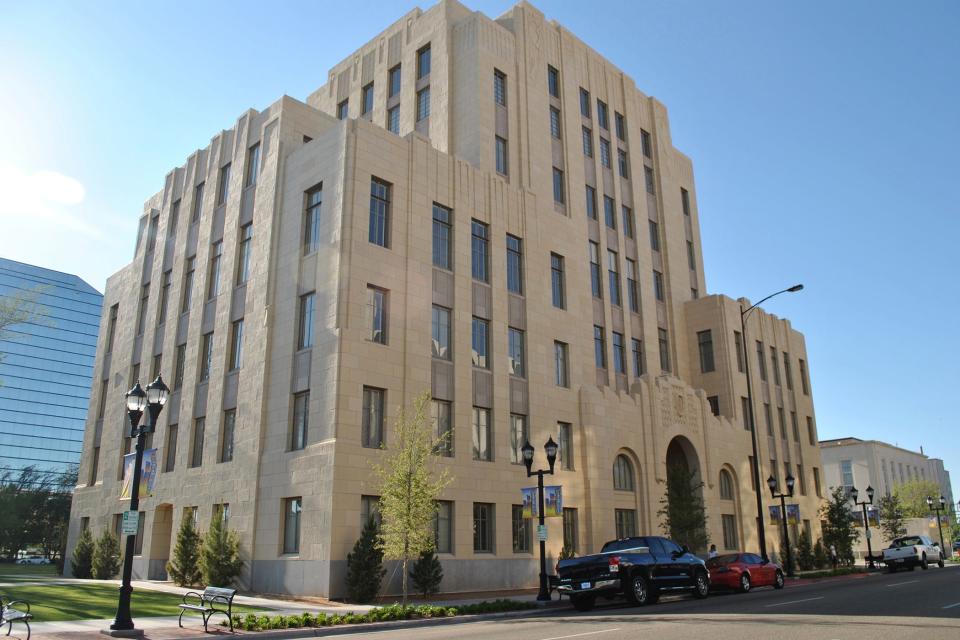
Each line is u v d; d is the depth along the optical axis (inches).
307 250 1104.8
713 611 664.4
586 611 746.2
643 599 777.6
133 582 1186.0
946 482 4552.2
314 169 1122.7
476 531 1082.1
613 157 1702.8
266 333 1104.8
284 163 1197.7
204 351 1279.5
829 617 573.0
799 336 2135.8
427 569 951.0
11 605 548.1
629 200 1732.3
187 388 1277.1
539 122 1476.4
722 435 1651.1
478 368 1160.2
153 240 1609.3
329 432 949.8
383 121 1521.9
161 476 1282.0
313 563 918.4
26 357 4852.4
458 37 1434.5
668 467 1601.9
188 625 615.5
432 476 1019.9
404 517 796.6
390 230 1085.1
